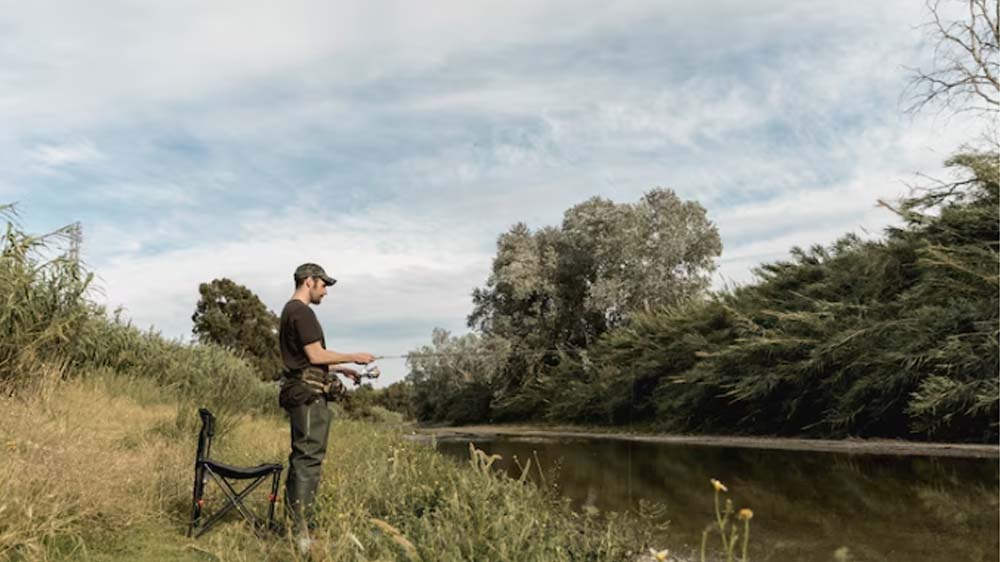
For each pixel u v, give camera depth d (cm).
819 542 562
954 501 733
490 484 524
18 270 884
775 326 2112
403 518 459
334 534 421
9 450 476
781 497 786
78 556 396
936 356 1435
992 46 1820
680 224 4138
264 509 538
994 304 1441
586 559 427
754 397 1988
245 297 5075
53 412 670
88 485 463
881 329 1656
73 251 966
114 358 1305
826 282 2084
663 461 1248
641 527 531
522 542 391
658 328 2841
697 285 4044
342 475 579
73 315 933
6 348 827
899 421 1647
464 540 378
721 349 2225
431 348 4675
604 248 4250
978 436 1462
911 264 1730
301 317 493
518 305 4638
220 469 473
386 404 5678
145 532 459
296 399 482
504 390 4259
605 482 935
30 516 384
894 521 638
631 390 2805
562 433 2612
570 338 4400
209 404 1209
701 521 654
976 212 1633
